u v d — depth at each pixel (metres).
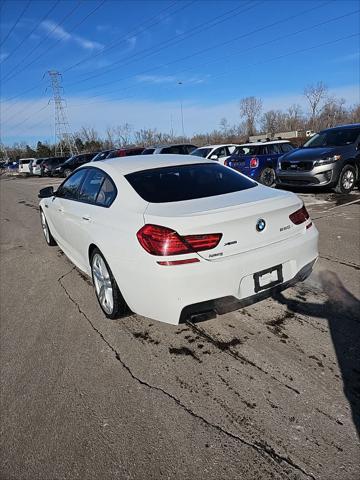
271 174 11.49
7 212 12.05
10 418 2.48
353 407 2.32
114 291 3.38
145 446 2.17
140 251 2.86
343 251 4.99
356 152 9.14
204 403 2.47
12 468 2.11
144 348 3.15
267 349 2.98
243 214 2.85
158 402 2.51
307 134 52.88
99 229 3.45
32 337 3.49
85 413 2.47
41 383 2.81
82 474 2.03
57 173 27.48
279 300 3.75
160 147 17.28
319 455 2.02
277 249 2.99
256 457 2.04
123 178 3.54
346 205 7.91
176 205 3.03
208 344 3.13
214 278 2.74
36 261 5.86
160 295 2.78
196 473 1.98
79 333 3.49
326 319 3.34
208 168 3.83
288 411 2.33
